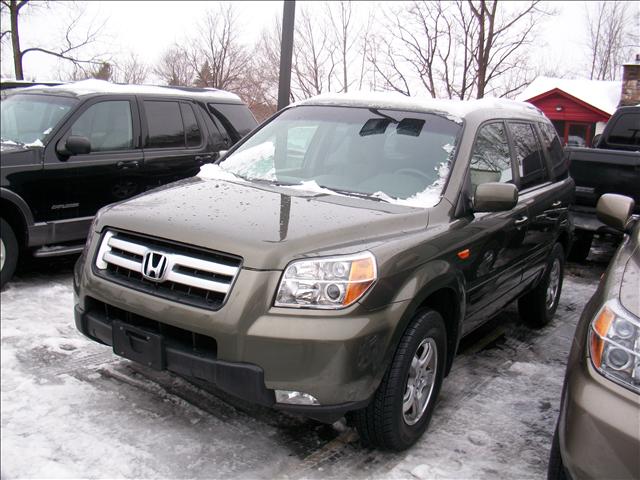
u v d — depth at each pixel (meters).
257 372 2.75
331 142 4.19
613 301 2.56
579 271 7.88
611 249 9.43
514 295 4.70
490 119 4.34
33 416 3.38
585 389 2.40
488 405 3.93
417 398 3.33
